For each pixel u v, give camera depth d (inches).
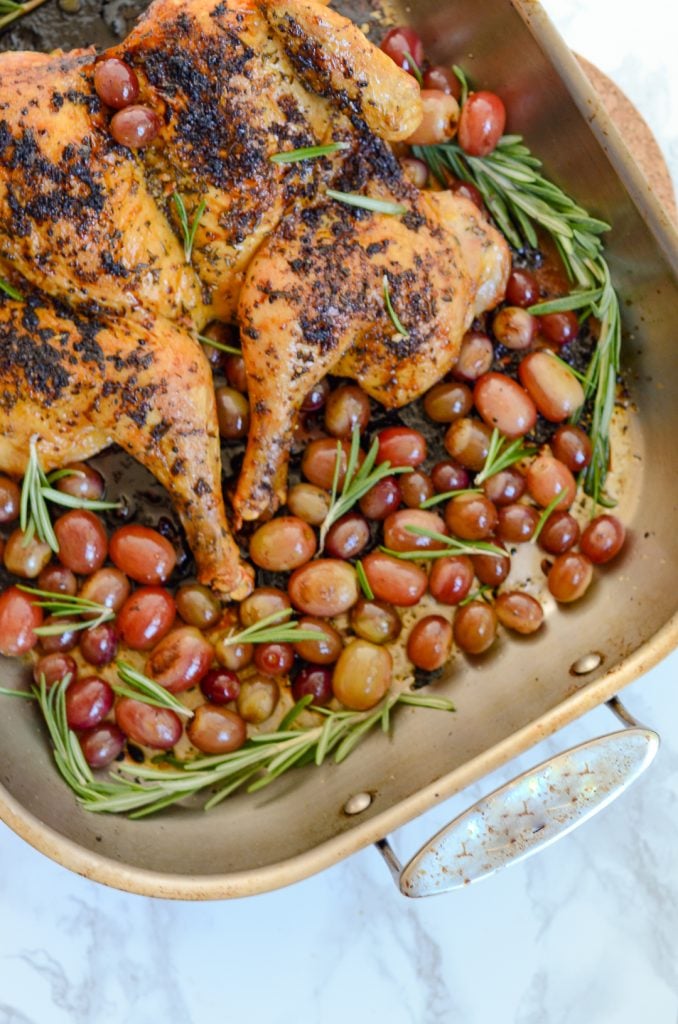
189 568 26.0
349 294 23.9
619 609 26.3
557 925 27.5
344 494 25.2
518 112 26.0
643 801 27.7
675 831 27.7
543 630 26.6
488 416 25.9
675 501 26.3
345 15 26.6
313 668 25.9
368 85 23.5
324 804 25.4
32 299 23.8
